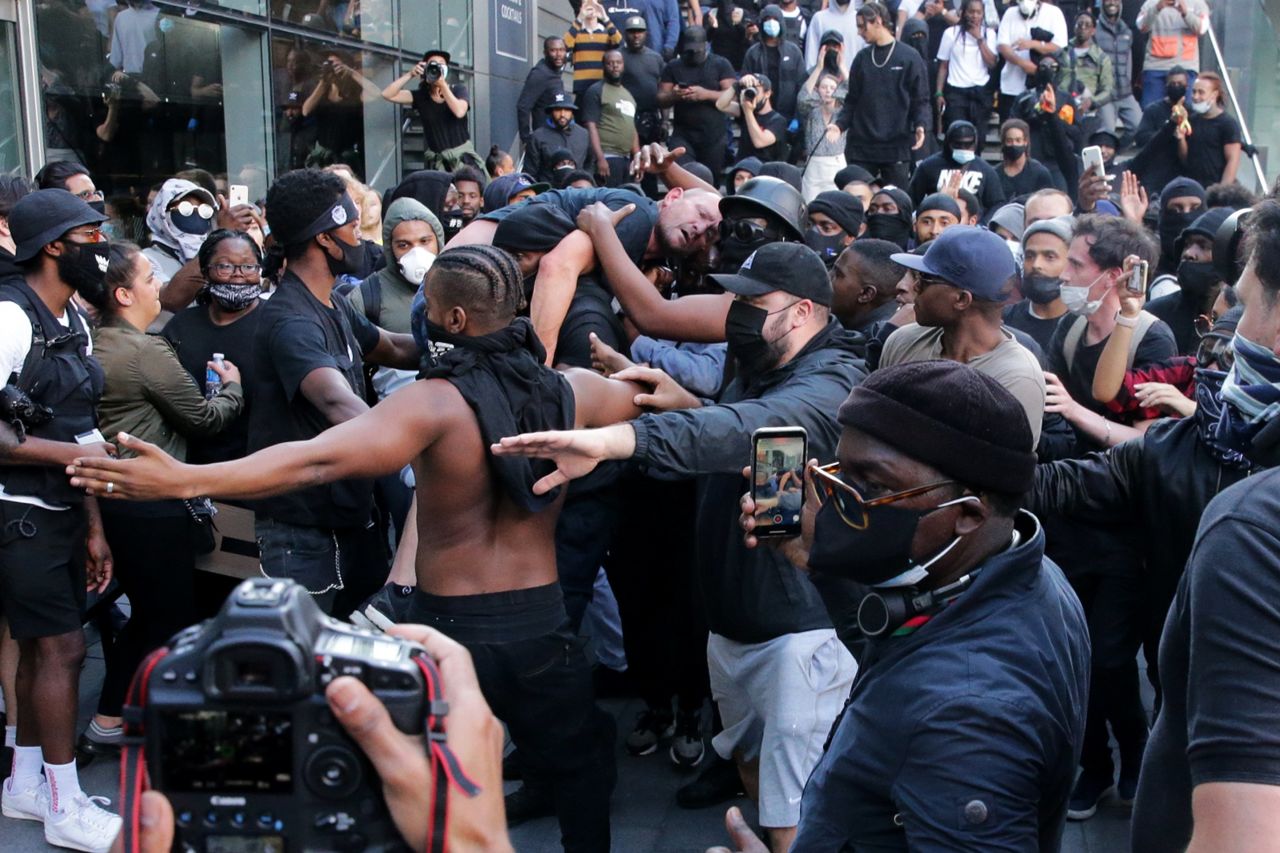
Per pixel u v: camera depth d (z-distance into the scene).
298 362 3.74
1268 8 10.22
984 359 3.43
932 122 12.50
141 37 7.76
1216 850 1.42
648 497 4.45
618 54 11.15
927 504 1.82
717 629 3.42
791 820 3.29
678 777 4.57
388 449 2.76
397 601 3.77
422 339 3.86
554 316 3.68
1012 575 1.83
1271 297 2.08
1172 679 1.73
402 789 1.10
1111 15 12.90
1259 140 10.33
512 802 4.22
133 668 4.60
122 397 4.49
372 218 7.02
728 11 13.55
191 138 8.33
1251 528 1.49
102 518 4.39
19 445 3.79
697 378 4.14
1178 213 7.02
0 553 3.90
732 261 4.00
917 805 1.68
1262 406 2.17
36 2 6.82
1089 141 11.59
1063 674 1.82
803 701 3.27
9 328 3.79
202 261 4.78
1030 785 1.71
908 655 1.81
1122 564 3.96
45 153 6.97
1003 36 12.84
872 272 4.25
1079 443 4.22
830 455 3.09
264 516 3.95
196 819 1.12
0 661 4.46
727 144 11.86
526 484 2.89
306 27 9.71
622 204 3.97
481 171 8.70
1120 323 4.19
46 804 4.13
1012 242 6.64
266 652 1.07
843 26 12.42
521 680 3.03
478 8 13.05
